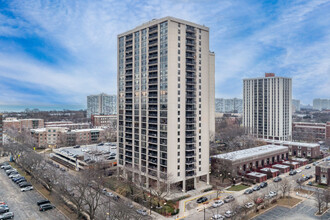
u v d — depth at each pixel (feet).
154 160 341.41
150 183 353.10
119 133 402.93
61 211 278.67
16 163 495.82
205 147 361.10
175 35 324.80
